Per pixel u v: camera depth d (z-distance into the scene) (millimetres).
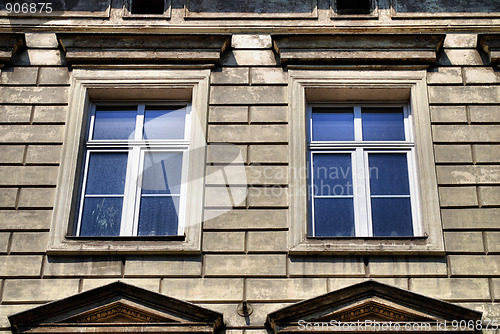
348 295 8625
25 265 9070
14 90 10375
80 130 10062
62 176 9688
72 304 8602
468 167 9758
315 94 10461
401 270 9016
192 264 9070
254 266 9055
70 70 10562
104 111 10500
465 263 9070
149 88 10398
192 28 10938
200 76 10445
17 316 8461
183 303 8586
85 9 11141
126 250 9102
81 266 9055
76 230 9602
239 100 10289
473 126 10062
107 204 9812
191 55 10555
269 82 10438
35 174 9719
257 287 8922
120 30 10930
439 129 10047
